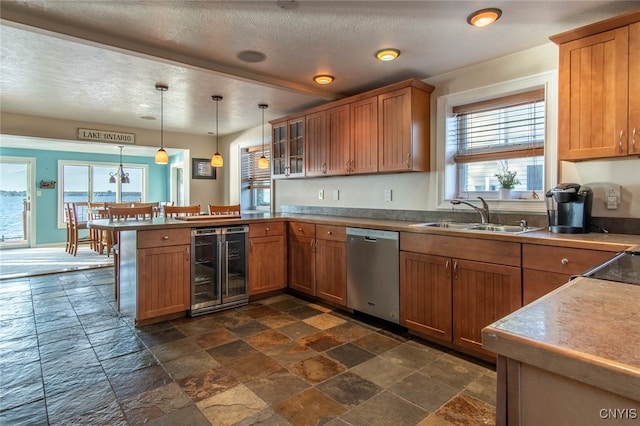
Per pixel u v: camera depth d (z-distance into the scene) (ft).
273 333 9.29
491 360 7.56
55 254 21.77
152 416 5.82
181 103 14.10
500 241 7.30
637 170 7.45
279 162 15.33
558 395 2.18
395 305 9.29
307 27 8.04
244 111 15.46
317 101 13.76
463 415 5.85
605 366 1.94
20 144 23.41
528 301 6.93
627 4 6.97
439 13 7.37
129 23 7.88
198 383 6.83
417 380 6.94
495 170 10.07
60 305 11.53
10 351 8.18
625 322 2.52
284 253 12.71
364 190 12.94
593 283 3.60
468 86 10.17
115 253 11.78
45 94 12.84
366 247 10.00
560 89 7.43
